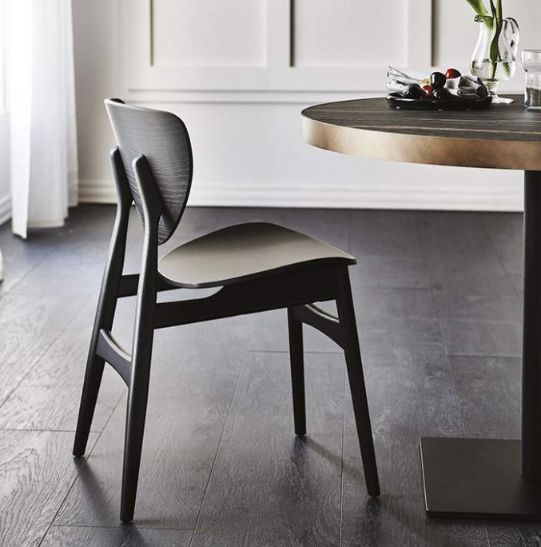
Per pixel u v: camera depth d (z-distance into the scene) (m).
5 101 4.54
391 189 4.92
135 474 2.00
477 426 2.48
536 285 2.04
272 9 4.72
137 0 4.79
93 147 4.97
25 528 1.99
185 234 4.41
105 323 2.22
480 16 2.35
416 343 3.09
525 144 1.67
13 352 2.97
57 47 4.33
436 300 3.52
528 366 2.11
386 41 4.74
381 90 4.77
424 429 2.46
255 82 4.80
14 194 4.25
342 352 3.00
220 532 1.98
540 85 2.08
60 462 2.27
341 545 1.94
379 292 3.60
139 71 4.85
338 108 2.18
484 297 3.56
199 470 2.24
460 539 1.96
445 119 1.96
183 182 1.84
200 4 4.77
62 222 4.50
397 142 1.77
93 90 4.91
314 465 2.26
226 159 4.93
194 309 1.97
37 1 4.22
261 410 2.57
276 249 2.11
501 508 2.05
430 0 4.66
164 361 2.91
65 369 2.84
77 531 1.98
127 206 2.16
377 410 2.58
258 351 3.00
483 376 2.83
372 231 4.48
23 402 2.60
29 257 4.01
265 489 2.15
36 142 4.39
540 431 2.12
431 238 4.36
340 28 4.74
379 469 2.24
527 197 2.03
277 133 4.88
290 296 2.01
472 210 4.90
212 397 2.65
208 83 4.82
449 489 2.12
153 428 2.45
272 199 4.95
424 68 4.74
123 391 2.67
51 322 3.24
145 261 1.94
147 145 1.88
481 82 2.20
